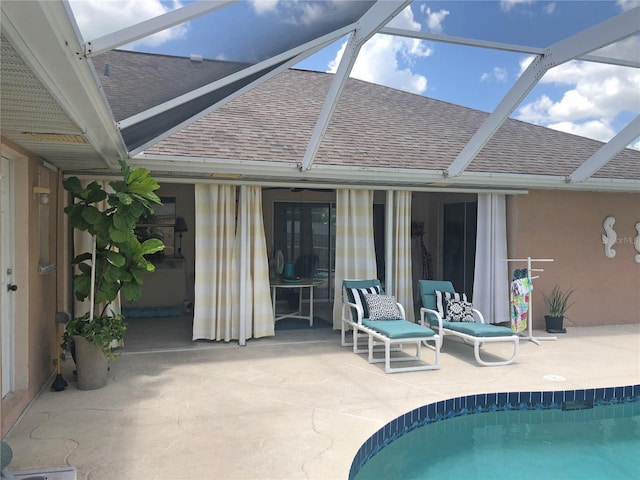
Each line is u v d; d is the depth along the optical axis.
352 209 7.84
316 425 4.16
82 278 5.25
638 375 5.77
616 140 7.00
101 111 3.55
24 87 2.79
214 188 7.14
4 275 4.39
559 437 4.60
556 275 8.68
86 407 4.55
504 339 6.21
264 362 6.19
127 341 7.31
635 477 3.81
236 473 3.33
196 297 7.15
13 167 4.58
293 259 11.02
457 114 7.19
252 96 8.12
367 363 6.20
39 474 3.10
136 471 3.34
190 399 4.79
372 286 7.34
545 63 5.21
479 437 4.57
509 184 7.95
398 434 4.36
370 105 8.02
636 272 9.23
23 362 4.60
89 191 5.11
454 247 10.79
